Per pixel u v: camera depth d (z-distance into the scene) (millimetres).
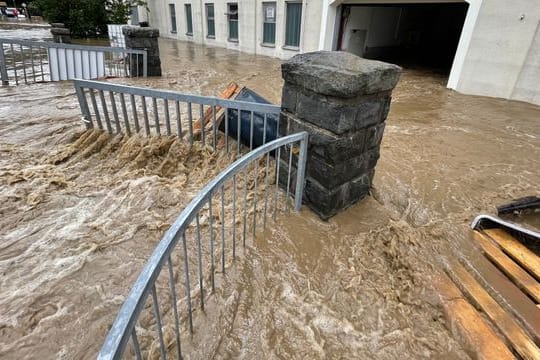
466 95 7336
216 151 3654
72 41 14539
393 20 12797
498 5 6582
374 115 2443
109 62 9039
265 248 2268
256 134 3568
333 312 1806
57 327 1719
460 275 2102
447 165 3781
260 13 12133
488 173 3619
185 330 1664
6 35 15703
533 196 2928
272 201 2840
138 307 993
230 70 9406
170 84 7312
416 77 9211
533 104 6641
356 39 11594
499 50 6801
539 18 6156
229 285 1948
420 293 1966
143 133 4133
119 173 3348
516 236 2504
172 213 2713
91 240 2369
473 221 2590
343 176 2480
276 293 1914
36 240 2350
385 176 3383
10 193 2859
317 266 2133
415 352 1618
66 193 2949
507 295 1951
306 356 1571
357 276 2059
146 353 1550
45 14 15508
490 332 1711
